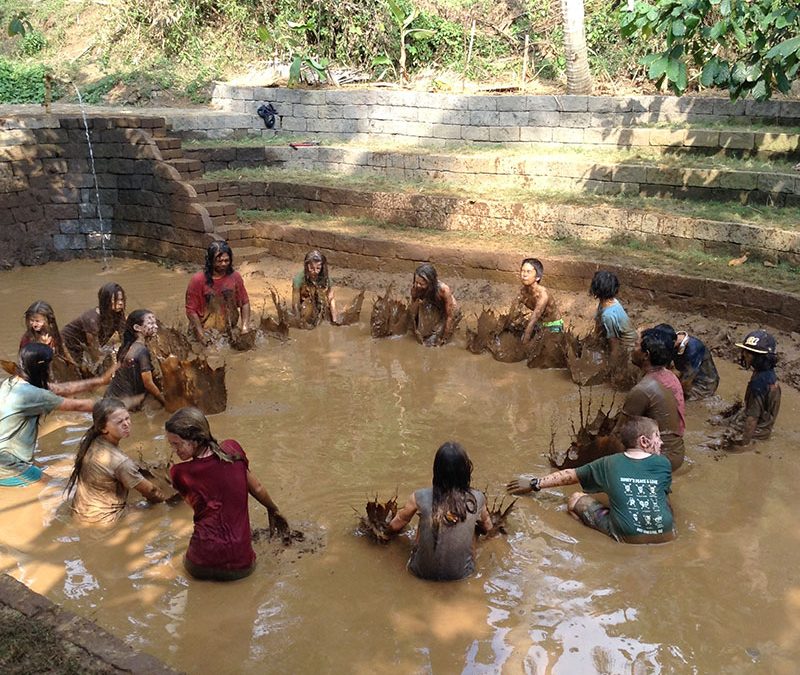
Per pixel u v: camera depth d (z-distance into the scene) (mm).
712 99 12891
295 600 4781
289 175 14109
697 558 5164
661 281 9344
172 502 5898
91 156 13352
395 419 7320
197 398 7324
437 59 17250
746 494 5938
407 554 5250
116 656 3791
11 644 3854
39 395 6234
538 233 11383
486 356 8930
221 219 12867
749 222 9914
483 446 6770
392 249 11383
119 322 8375
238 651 4336
